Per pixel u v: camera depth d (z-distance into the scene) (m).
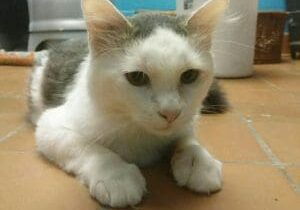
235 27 0.42
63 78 0.23
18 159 0.20
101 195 0.15
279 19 0.59
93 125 0.18
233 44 0.43
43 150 0.19
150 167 0.19
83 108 0.18
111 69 0.16
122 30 0.17
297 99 0.35
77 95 0.19
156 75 0.16
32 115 0.27
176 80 0.16
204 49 0.18
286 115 0.30
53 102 0.23
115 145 0.18
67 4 0.57
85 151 0.17
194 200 0.16
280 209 0.15
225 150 0.22
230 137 0.24
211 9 0.18
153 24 0.17
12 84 0.42
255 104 0.33
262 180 0.18
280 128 0.26
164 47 0.16
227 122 0.27
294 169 0.19
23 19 0.68
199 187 0.16
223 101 0.30
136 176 0.15
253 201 0.16
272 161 0.20
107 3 0.17
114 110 0.17
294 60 0.66
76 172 0.17
